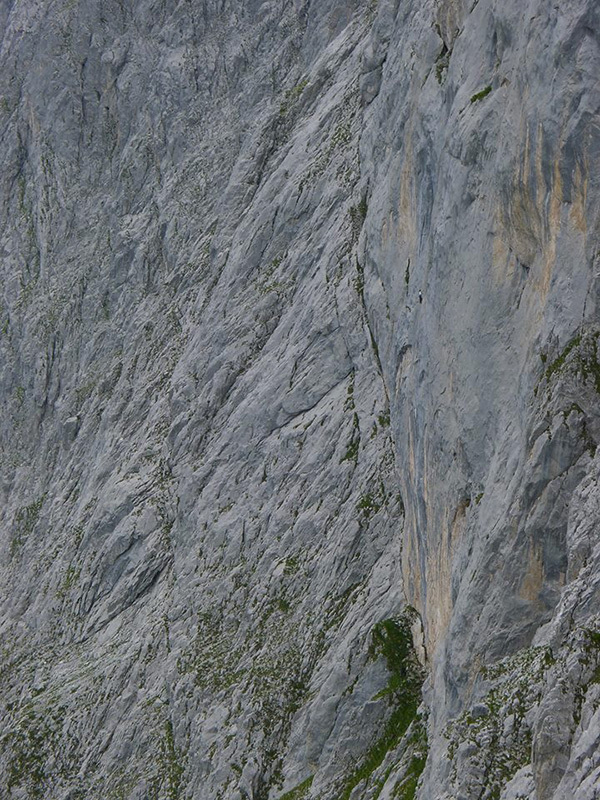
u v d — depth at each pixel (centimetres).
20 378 7006
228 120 6806
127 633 5016
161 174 7050
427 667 3388
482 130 2792
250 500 4616
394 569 3762
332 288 4716
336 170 5275
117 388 6222
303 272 5166
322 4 6675
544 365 2397
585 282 2338
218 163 6675
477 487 2753
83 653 5172
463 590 2573
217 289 5684
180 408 5453
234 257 5675
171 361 5909
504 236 2667
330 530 4131
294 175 5591
